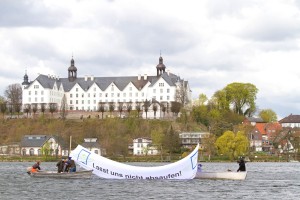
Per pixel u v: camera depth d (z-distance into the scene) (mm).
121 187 106188
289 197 93750
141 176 120312
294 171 171375
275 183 119062
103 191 100000
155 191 100188
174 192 98875
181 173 121062
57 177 124500
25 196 93438
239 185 112125
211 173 122062
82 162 124750
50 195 94750
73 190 101500
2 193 97500
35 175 127062
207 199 90688
